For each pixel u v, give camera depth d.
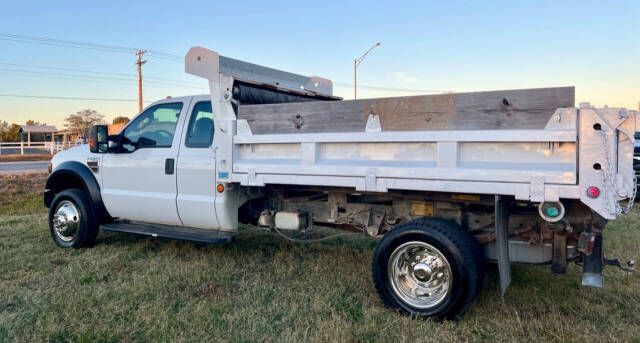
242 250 5.88
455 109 3.41
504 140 3.23
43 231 7.14
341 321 3.59
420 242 3.62
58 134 69.25
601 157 2.99
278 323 3.61
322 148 4.00
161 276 4.67
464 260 3.46
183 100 5.44
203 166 5.00
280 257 5.54
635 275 4.72
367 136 3.72
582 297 4.15
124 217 5.82
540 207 3.21
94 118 60.59
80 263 5.25
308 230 4.85
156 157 5.39
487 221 3.91
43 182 14.84
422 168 3.51
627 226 7.10
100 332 3.39
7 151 39.53
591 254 3.39
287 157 4.18
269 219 5.00
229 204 4.92
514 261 3.82
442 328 3.49
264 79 5.46
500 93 3.26
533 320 3.58
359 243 6.31
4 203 12.12
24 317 3.70
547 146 3.16
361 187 3.76
